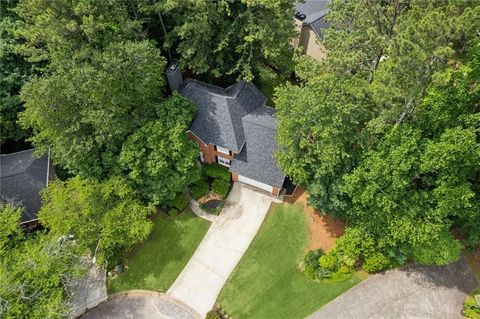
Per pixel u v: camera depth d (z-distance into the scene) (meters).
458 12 24.75
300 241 34.06
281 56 39.22
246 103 36.69
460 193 25.83
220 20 36.09
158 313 31.02
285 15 35.94
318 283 31.66
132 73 31.23
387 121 28.09
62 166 36.62
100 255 30.83
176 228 35.31
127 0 34.28
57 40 28.66
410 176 27.06
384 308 30.33
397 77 24.06
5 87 35.12
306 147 30.92
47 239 30.20
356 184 28.00
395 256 31.19
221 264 33.19
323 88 27.78
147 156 32.34
